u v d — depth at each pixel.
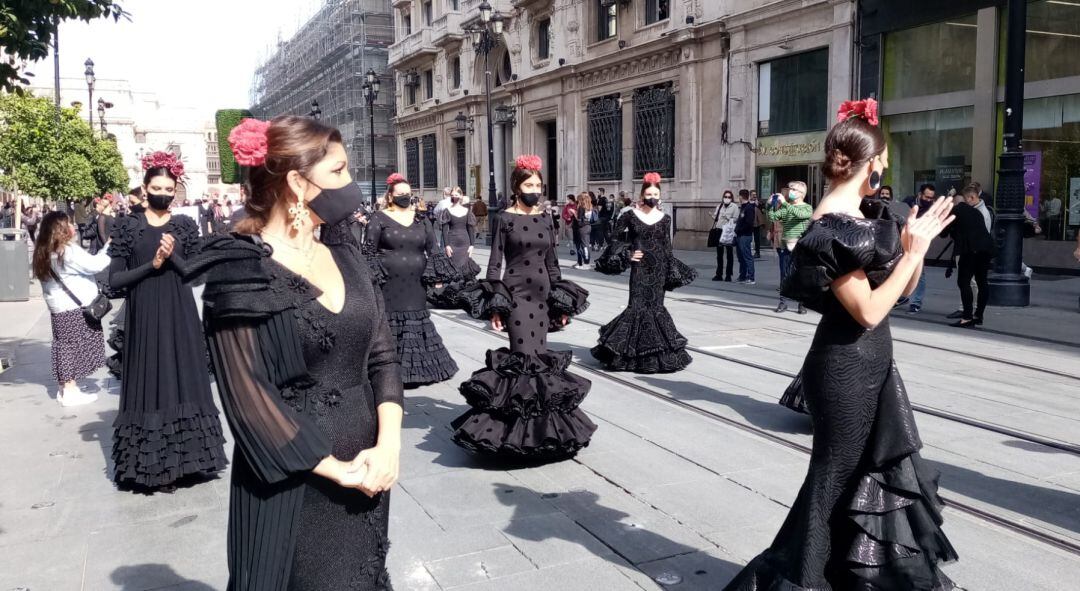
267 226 1.97
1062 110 14.48
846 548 2.55
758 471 4.66
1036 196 15.09
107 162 28.05
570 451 4.77
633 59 24.78
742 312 10.94
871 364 2.55
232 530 1.94
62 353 6.64
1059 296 12.11
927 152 16.86
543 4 29.69
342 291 2.01
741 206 14.84
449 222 14.34
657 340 7.15
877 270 2.52
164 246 4.36
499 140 35.25
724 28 21.03
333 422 1.95
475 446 4.71
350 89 47.47
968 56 15.74
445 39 37.16
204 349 4.73
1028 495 4.21
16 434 5.80
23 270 13.89
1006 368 7.20
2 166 19.70
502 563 3.53
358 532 1.99
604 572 3.44
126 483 4.66
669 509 4.12
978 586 3.24
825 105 18.61
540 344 5.03
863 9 17.50
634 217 7.22
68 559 3.70
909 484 2.48
